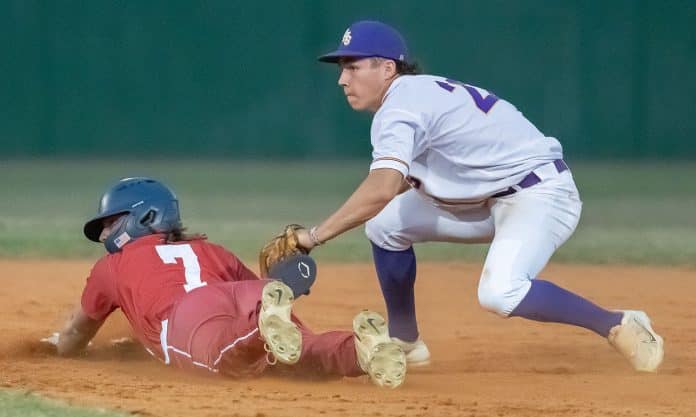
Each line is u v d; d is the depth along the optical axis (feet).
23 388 54.80
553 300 60.18
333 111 279.49
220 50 278.46
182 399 52.08
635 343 61.93
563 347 74.28
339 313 87.40
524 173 61.36
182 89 279.08
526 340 77.15
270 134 280.10
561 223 62.03
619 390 57.47
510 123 61.77
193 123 280.10
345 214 57.11
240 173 245.45
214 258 62.34
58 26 277.23
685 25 275.39
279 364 59.06
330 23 276.00
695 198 200.85
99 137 279.90
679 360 68.44
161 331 58.75
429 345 75.10
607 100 276.62
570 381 60.54
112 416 47.93
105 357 66.18
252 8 277.85
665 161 276.21
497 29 274.36
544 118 276.00
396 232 65.51
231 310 57.06
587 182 229.25
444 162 61.36
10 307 87.25
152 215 62.23
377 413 49.55
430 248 132.05
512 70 274.77
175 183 220.43
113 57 278.05
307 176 238.68
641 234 144.97
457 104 60.49
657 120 277.44
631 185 223.71
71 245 127.75
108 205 62.13
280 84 278.87
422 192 63.57
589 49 275.18
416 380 60.39
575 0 274.16
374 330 52.90
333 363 55.11
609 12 274.98
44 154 279.90
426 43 273.95
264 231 140.26
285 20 277.23
